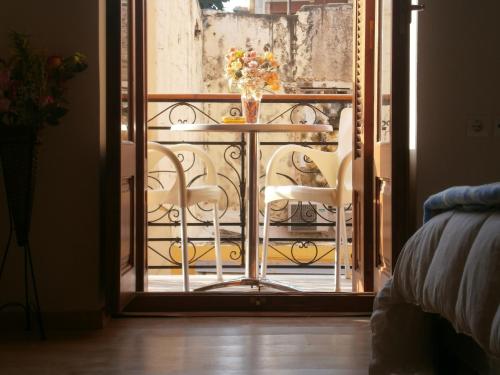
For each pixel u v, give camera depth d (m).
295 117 9.28
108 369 2.88
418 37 3.68
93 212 3.61
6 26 3.58
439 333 2.81
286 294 3.93
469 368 2.65
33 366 2.93
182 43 8.70
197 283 5.16
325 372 2.83
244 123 4.56
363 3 4.41
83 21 3.57
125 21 3.90
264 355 3.08
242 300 3.93
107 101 3.66
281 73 10.14
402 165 3.77
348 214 6.85
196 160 8.63
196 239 5.78
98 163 3.60
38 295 3.62
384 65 4.04
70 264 3.62
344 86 10.14
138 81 4.26
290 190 4.66
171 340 3.34
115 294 3.71
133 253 4.05
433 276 2.32
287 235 8.41
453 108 3.70
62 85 3.51
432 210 2.72
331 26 10.12
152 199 4.59
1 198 3.62
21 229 3.40
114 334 3.46
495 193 2.17
